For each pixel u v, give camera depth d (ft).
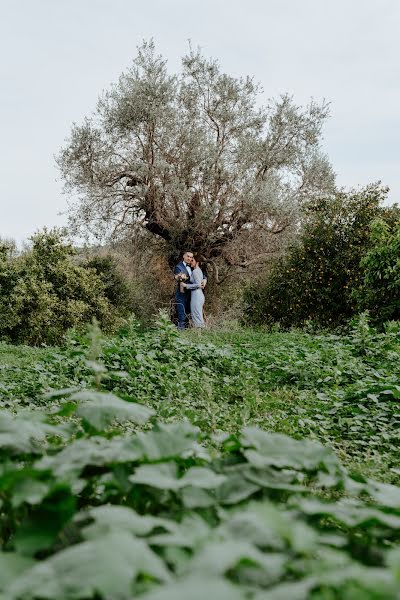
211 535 5.05
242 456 8.13
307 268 53.57
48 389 22.53
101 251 73.26
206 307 71.26
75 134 67.15
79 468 6.83
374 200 53.36
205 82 68.85
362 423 19.62
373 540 6.57
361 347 31.63
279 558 4.52
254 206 63.36
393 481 13.64
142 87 64.03
